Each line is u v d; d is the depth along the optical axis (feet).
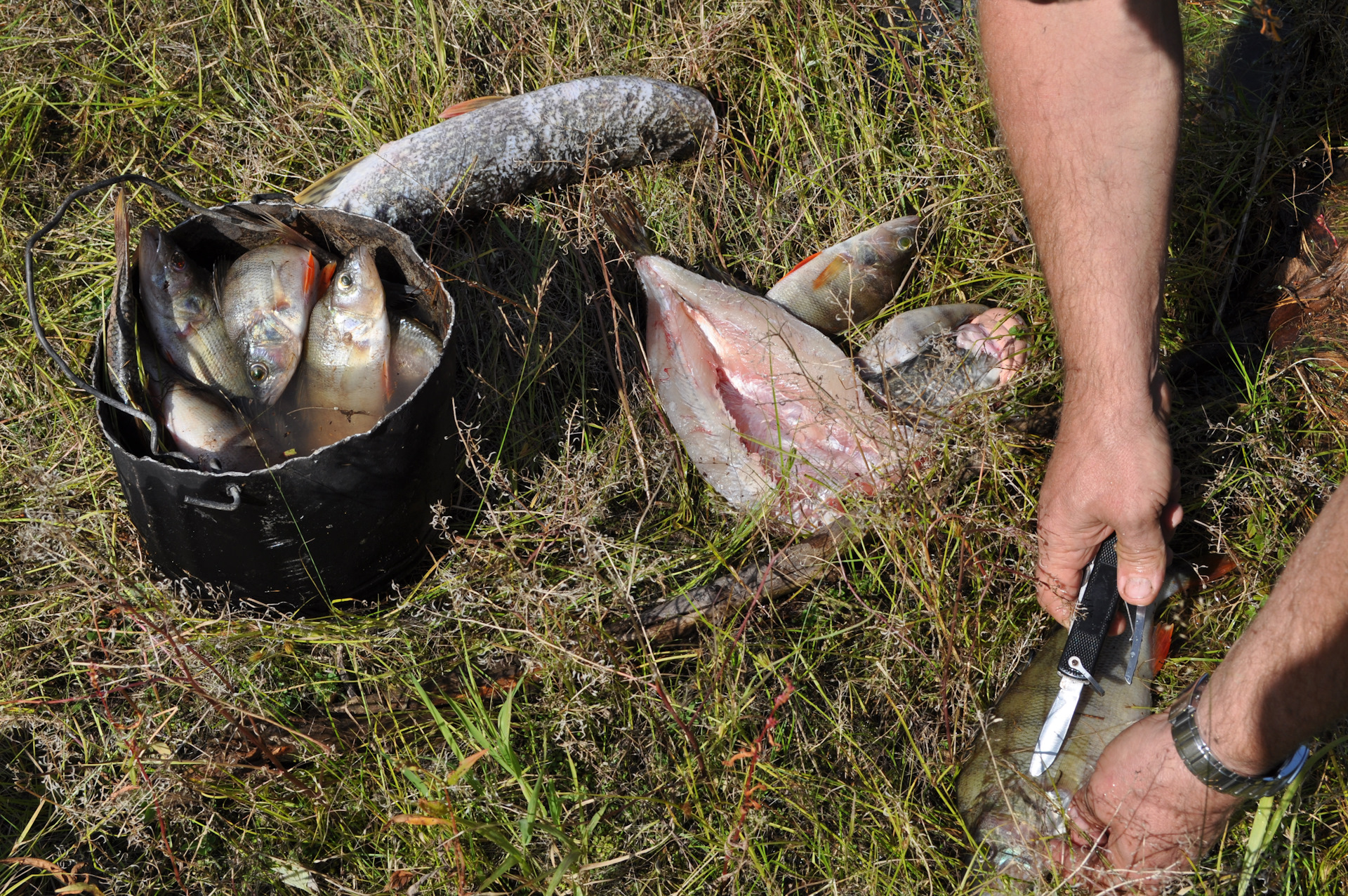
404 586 5.41
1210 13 6.66
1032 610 5.33
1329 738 5.00
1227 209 6.08
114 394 5.07
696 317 5.74
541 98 6.01
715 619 5.34
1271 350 5.75
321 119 6.18
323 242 5.50
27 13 6.23
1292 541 5.35
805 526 5.53
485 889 4.88
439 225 5.92
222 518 4.91
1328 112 6.21
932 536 5.33
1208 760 4.63
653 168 6.22
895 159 6.18
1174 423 5.59
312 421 5.25
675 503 5.64
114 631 5.15
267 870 4.99
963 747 5.18
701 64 6.34
